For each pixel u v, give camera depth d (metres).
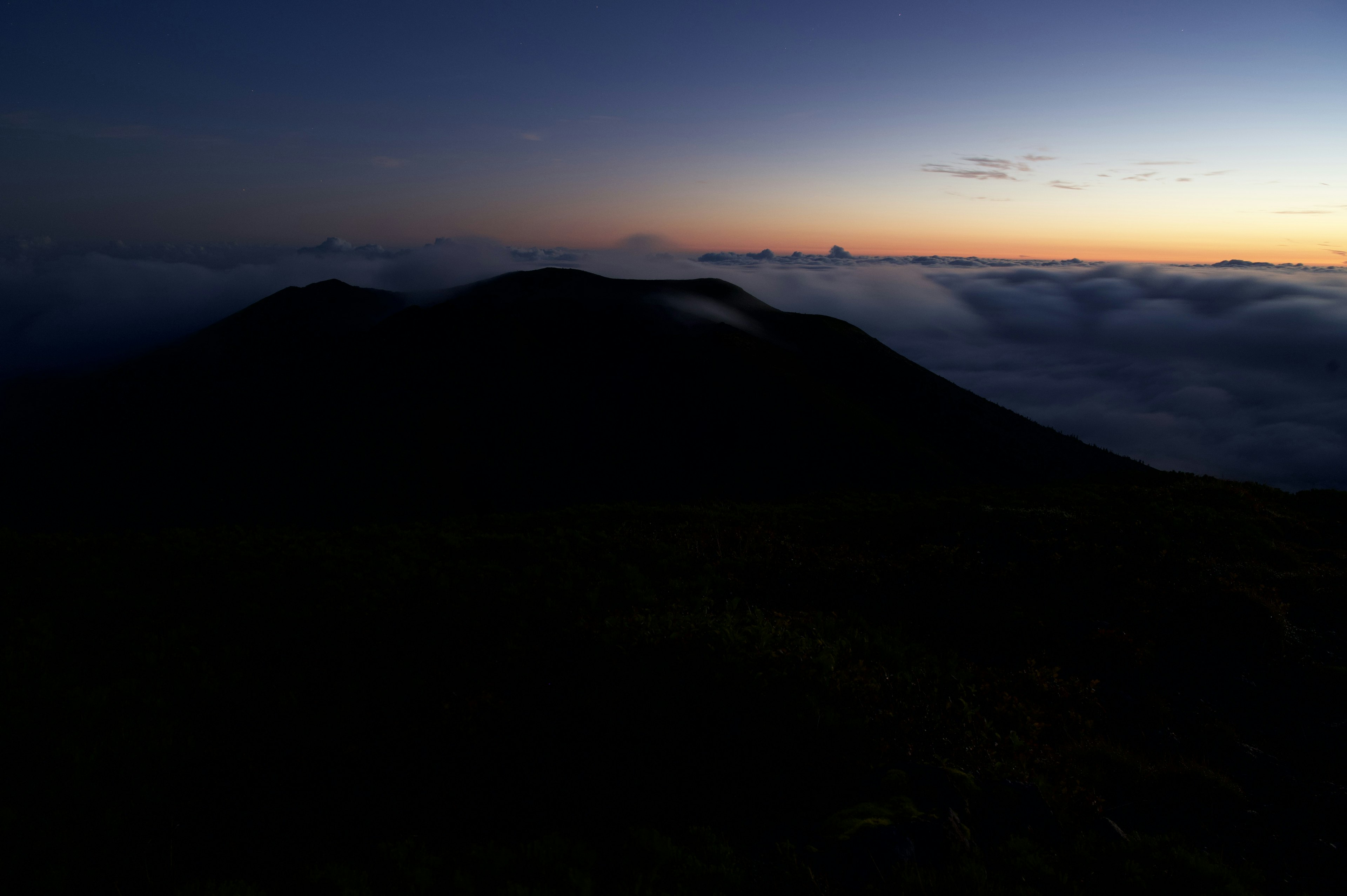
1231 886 7.84
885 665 13.06
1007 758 10.29
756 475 96.25
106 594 15.72
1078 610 15.58
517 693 11.38
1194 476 29.38
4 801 8.55
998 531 20.16
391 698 11.41
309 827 8.66
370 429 113.12
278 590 16.03
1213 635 14.27
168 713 10.92
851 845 7.70
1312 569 18.14
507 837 8.54
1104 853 8.41
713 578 17.53
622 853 8.09
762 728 10.26
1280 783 10.24
